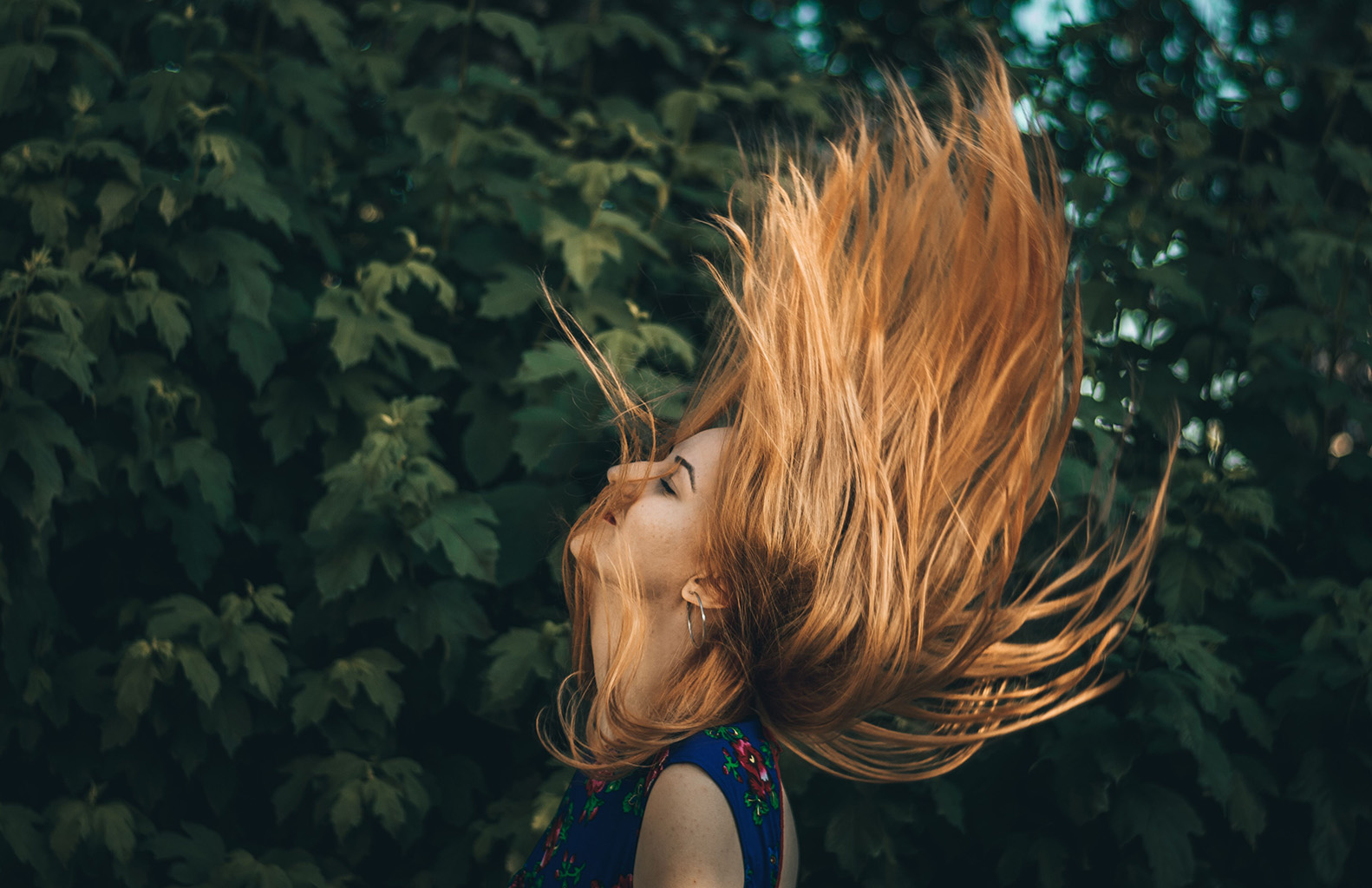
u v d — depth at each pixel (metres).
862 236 1.10
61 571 2.19
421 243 2.59
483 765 2.37
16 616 1.96
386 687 2.05
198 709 2.05
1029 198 1.07
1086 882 2.10
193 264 2.14
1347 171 2.42
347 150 2.82
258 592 2.09
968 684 1.27
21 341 2.05
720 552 1.00
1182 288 2.21
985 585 1.06
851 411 1.00
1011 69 2.43
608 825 1.01
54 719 2.01
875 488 0.99
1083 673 1.19
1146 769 2.11
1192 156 2.47
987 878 2.20
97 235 2.13
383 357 2.24
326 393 2.30
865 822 2.00
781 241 1.11
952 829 2.15
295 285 2.51
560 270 2.48
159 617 2.00
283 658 2.03
